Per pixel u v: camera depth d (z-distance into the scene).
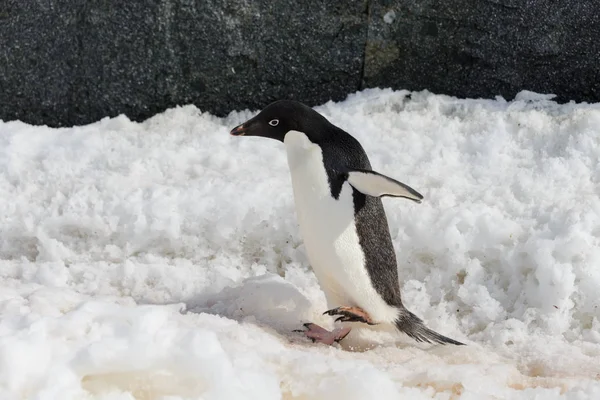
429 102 11.60
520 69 11.66
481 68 11.73
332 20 11.61
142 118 11.95
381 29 11.64
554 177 9.79
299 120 7.18
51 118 11.93
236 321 7.39
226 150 10.85
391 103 11.68
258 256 9.27
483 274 8.50
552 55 11.53
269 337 7.10
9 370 5.19
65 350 5.54
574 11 11.32
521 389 6.56
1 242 9.47
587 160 10.04
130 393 5.52
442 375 6.47
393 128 11.16
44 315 6.26
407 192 6.65
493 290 8.41
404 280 8.79
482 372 6.68
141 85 11.79
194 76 11.80
